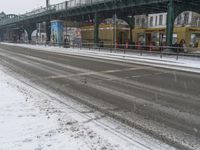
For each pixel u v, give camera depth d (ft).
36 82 44.01
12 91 35.24
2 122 22.17
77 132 20.61
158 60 86.53
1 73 53.83
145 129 22.15
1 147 17.39
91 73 55.42
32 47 184.65
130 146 18.33
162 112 27.22
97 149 17.46
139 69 63.57
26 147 17.46
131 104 30.35
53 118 23.84
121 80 47.03
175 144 19.13
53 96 33.63
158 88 40.11
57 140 18.76
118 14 151.23
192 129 22.39
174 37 114.42
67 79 47.52
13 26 341.00
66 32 177.17
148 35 130.52
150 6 121.08
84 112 26.63
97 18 147.13
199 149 18.37
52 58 92.48
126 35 145.28
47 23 225.35
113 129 21.85
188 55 90.68
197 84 44.01
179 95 35.37
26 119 23.16
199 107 29.32
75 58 93.56
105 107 28.86
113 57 99.14
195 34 112.78
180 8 103.86
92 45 156.87
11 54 112.16
